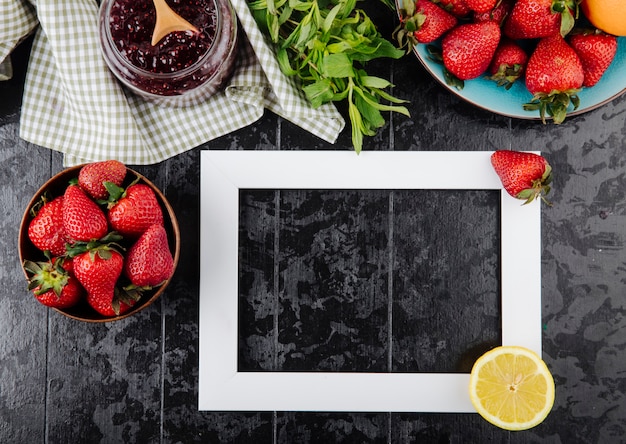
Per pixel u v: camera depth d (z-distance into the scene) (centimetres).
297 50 100
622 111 107
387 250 108
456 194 108
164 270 95
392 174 107
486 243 108
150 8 92
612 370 106
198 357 108
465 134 107
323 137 106
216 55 95
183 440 107
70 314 96
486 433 107
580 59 96
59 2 96
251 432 107
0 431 107
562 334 107
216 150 108
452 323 108
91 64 99
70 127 105
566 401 107
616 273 106
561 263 107
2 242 107
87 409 108
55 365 108
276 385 108
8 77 105
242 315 109
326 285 108
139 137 104
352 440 107
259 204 108
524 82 99
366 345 108
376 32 101
